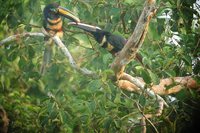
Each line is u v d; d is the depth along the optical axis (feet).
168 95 41.11
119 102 38.04
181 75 41.27
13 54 41.83
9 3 42.57
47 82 46.75
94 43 44.47
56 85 46.14
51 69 43.11
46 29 41.91
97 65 40.91
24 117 43.52
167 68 39.45
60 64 43.16
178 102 40.88
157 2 40.81
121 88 38.45
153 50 41.63
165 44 40.86
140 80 39.96
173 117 41.29
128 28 43.27
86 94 37.88
